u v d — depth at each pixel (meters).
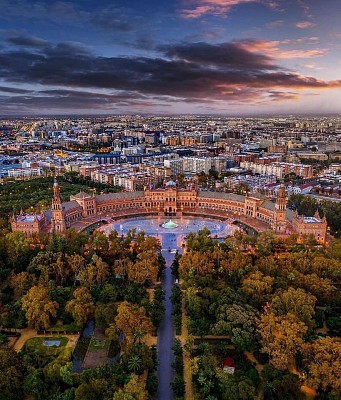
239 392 196.12
